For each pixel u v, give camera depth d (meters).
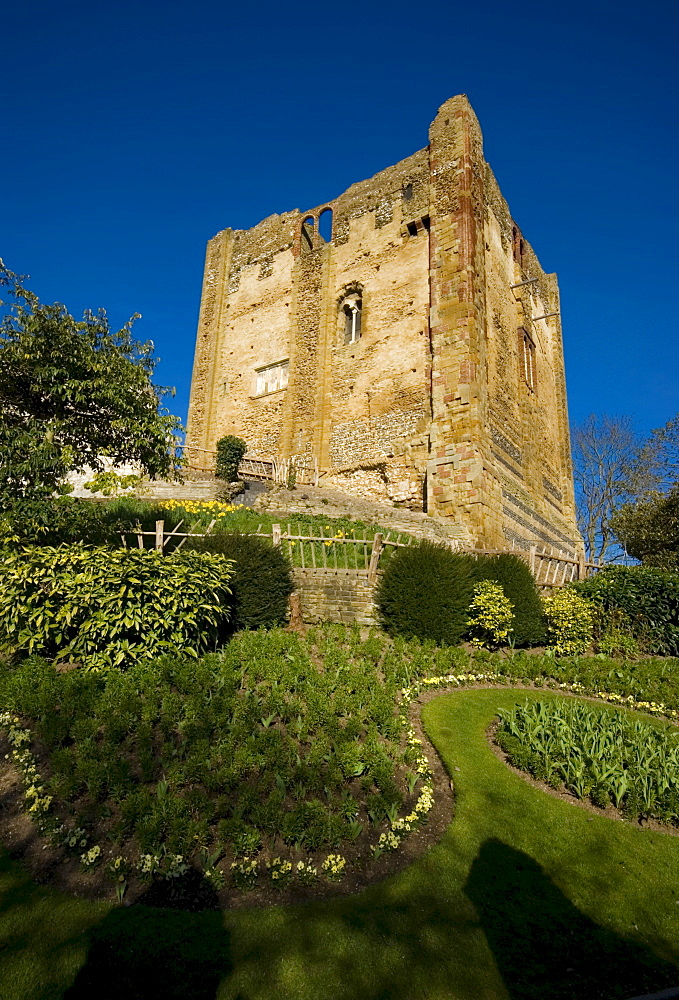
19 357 8.31
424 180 20.77
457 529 16.14
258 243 26.53
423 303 19.89
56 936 3.67
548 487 24.58
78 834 4.40
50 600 7.04
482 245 19.81
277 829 4.56
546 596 11.98
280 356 24.08
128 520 11.35
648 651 11.01
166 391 9.96
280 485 18.33
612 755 5.86
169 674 6.36
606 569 12.84
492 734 6.76
